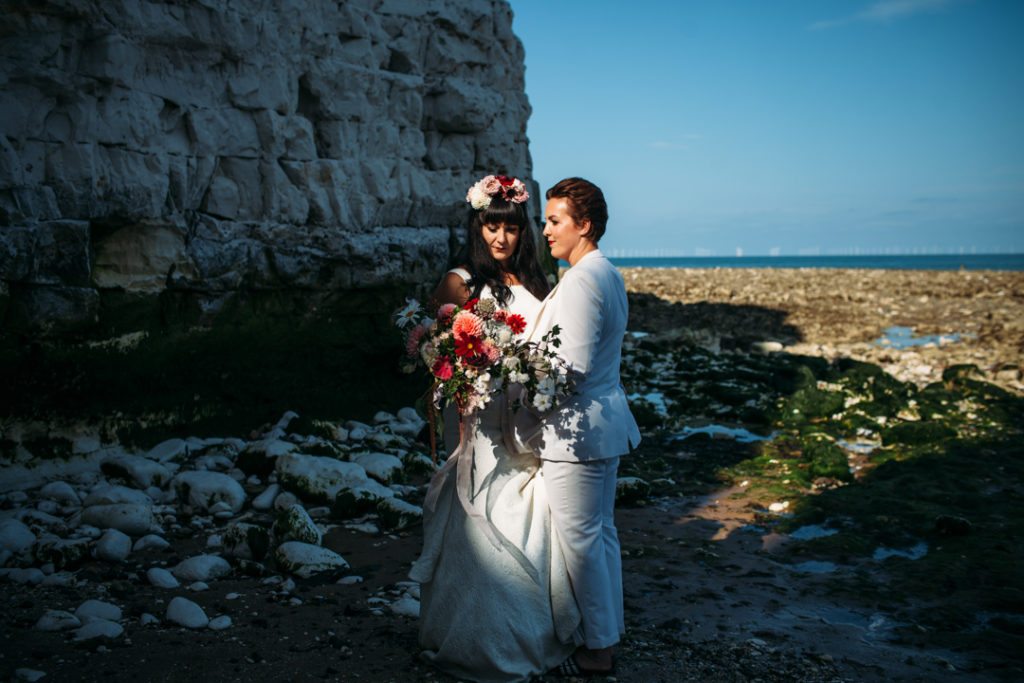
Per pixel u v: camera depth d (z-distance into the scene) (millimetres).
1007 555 3971
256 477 4934
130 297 5098
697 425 7242
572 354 2672
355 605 3369
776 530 4516
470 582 2721
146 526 4047
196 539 4066
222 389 5734
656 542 4309
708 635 3168
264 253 5770
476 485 2801
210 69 5594
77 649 2848
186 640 2980
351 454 5262
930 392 8164
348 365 6578
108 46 4789
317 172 6219
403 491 4945
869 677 2811
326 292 6258
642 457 6125
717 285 28922
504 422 2867
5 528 3727
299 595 3471
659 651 3006
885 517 4598
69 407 4836
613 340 2834
